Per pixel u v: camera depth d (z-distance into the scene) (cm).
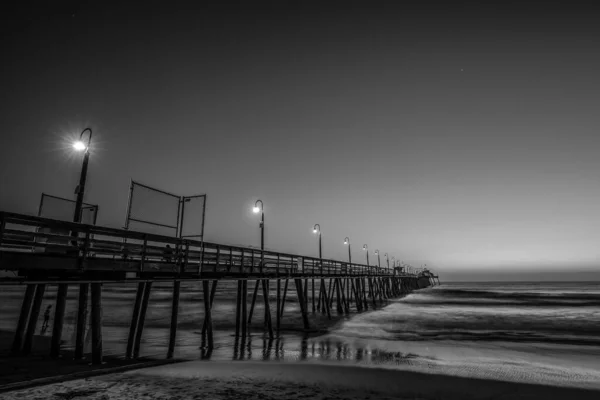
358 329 2283
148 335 1831
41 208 1229
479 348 1688
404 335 2088
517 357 1488
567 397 940
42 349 1217
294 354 1399
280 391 869
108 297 5250
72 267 853
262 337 1820
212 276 1394
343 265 3275
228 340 1697
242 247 1570
